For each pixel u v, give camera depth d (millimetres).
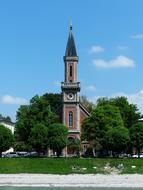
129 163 108750
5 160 108750
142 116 192000
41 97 146750
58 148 134750
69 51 162875
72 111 159250
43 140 135000
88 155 153500
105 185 88062
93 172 103000
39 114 143000
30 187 85312
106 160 110500
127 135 136750
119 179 95000
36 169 104125
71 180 93688
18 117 147375
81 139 153250
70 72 161625
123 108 167250
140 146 138750
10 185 88438
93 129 145125
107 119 145250
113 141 136000
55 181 92688
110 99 171625
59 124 137750
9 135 135750
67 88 160000
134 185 88312
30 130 141750
